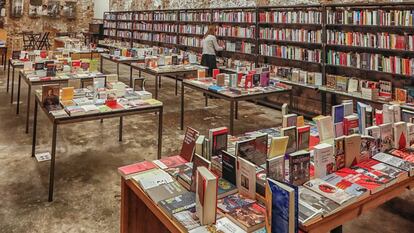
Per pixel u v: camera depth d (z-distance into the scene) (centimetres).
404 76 552
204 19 961
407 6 538
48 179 383
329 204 177
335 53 629
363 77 623
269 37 756
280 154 227
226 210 175
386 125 261
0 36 1412
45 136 531
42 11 1553
